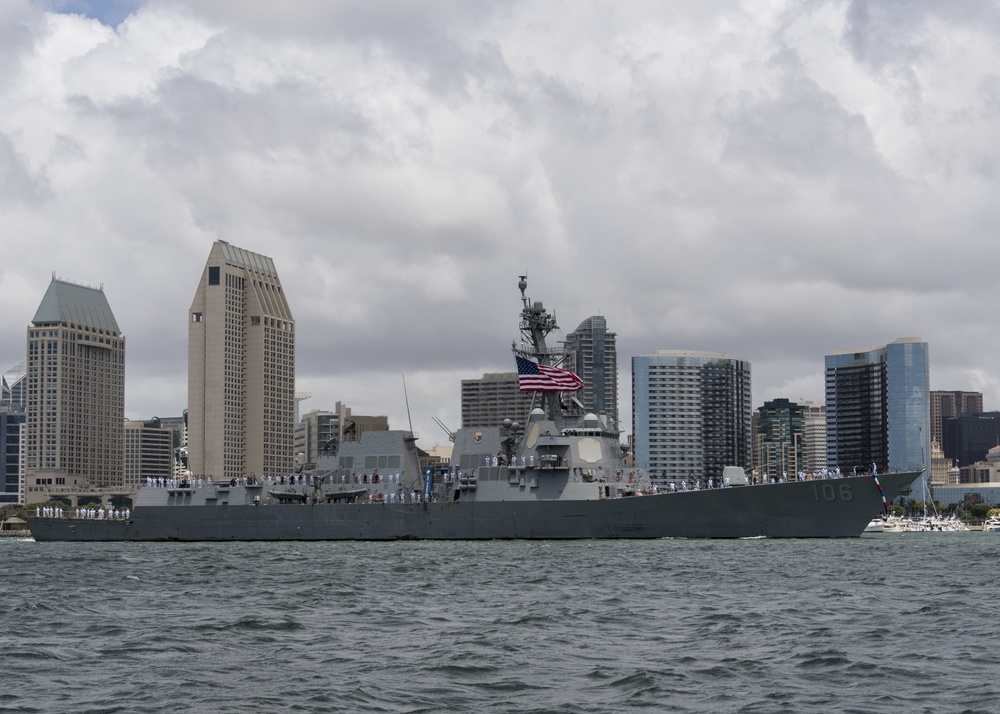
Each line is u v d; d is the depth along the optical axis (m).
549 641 73.62
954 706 54.47
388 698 57.66
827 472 167.38
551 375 170.38
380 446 183.25
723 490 158.12
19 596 104.06
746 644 71.50
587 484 163.38
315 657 68.62
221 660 67.81
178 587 111.44
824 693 57.50
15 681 62.16
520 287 178.00
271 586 111.00
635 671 62.69
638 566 124.25
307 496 185.50
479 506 169.75
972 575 115.25
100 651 71.38
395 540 175.88
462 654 68.75
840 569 120.50
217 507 190.50
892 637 73.31
